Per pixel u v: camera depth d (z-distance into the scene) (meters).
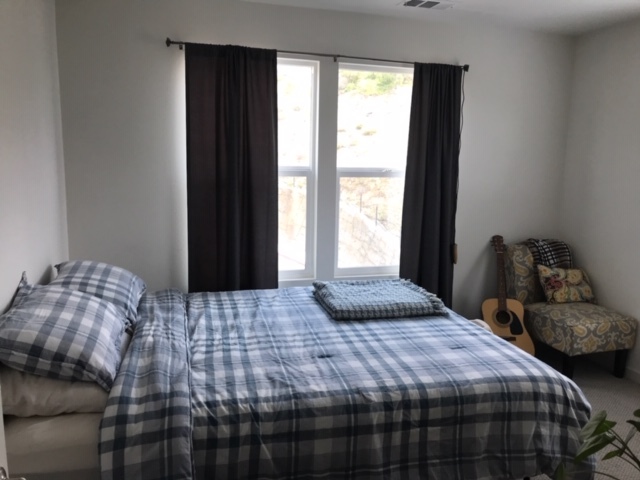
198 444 1.62
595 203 3.70
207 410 1.66
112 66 3.03
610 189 3.57
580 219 3.84
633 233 3.40
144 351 1.97
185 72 3.05
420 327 2.50
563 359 3.36
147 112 3.12
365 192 3.68
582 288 3.68
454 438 1.86
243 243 3.29
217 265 3.25
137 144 3.13
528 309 3.62
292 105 3.42
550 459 1.91
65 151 3.02
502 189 3.88
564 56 3.85
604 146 3.61
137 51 3.06
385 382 1.86
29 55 2.37
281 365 1.98
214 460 1.63
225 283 3.27
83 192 3.09
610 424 1.36
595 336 3.24
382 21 3.43
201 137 3.10
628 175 3.42
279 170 3.46
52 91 2.80
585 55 3.77
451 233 3.70
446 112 3.55
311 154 3.51
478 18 3.44
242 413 1.67
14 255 2.08
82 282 2.33
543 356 3.76
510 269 3.79
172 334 2.18
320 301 2.83
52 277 2.73
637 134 3.35
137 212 3.19
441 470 1.84
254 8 3.20
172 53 3.11
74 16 2.93
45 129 2.63
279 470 1.70
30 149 2.35
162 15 3.06
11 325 1.69
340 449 1.74
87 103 3.02
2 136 1.96
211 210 3.19
